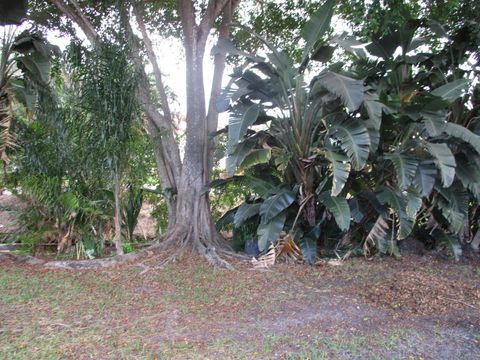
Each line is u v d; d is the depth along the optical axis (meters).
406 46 7.17
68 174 7.26
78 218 7.19
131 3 7.30
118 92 6.48
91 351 3.68
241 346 3.80
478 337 3.99
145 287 5.61
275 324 4.35
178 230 7.57
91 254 7.21
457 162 6.83
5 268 6.41
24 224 7.38
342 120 6.61
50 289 5.42
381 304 4.93
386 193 6.71
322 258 7.16
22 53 7.10
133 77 6.70
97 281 5.82
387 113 6.29
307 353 3.66
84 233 7.32
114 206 7.42
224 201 9.75
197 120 7.85
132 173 7.17
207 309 4.80
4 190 8.77
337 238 7.84
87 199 7.25
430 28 7.00
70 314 4.58
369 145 5.98
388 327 4.25
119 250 6.95
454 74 7.47
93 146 6.49
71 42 7.11
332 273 6.33
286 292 5.44
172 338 3.98
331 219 7.64
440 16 7.46
